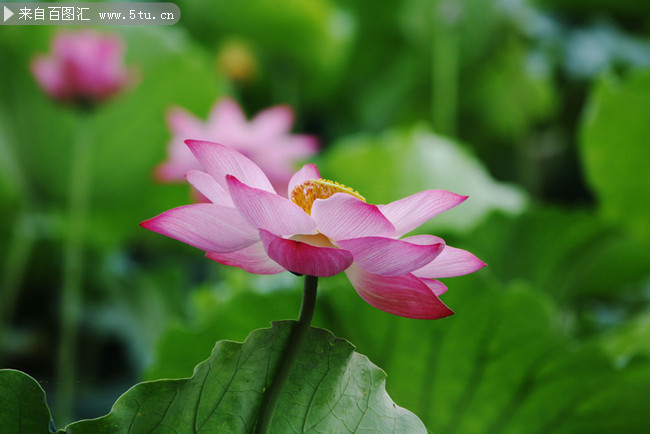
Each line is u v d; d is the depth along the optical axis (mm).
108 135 5371
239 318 2490
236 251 1801
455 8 6148
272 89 7359
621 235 3734
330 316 2291
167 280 5500
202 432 1805
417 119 7633
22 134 5281
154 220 1765
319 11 6598
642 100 3971
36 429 1782
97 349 5320
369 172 4387
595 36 6402
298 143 4336
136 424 1794
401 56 7188
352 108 7680
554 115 6992
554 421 2266
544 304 2176
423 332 2213
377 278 1795
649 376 2178
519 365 2207
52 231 5484
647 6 6223
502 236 3656
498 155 7578
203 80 5496
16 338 5340
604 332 4578
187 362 2562
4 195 5281
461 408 2297
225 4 6504
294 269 1765
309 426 1830
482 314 2180
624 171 4262
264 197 1756
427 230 3619
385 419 1842
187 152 4227
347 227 1786
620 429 2256
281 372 1805
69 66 4098
